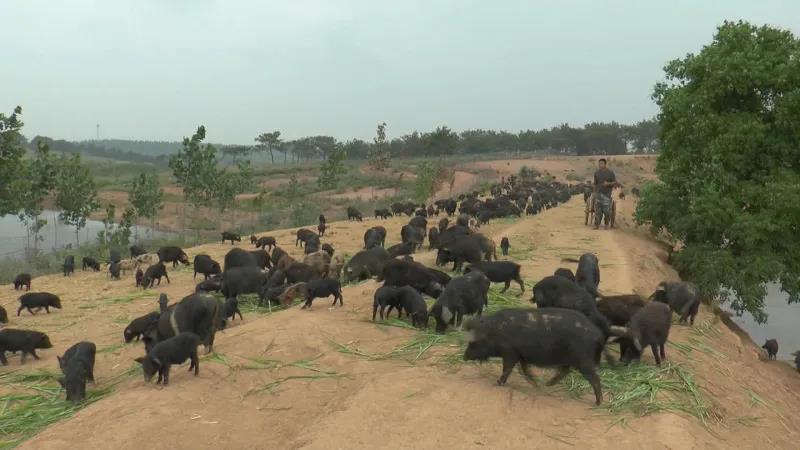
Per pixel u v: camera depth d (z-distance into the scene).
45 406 7.85
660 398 7.08
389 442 5.83
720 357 10.23
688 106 20.03
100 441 6.08
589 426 6.19
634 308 9.42
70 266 20.95
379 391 7.01
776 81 18.45
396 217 37.88
